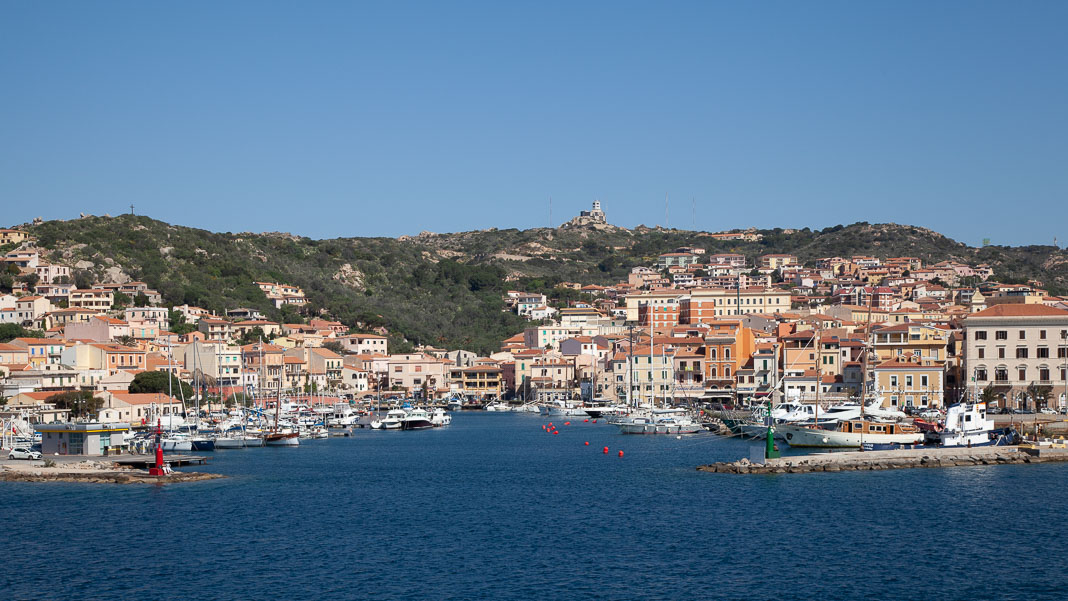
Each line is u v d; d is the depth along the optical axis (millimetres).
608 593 86688
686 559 97438
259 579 91688
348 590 88062
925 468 150875
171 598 86250
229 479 153375
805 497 127562
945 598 84438
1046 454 157500
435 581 90625
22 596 87188
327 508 126688
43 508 125812
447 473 161625
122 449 182625
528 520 117625
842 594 85812
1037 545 100938
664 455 181750
